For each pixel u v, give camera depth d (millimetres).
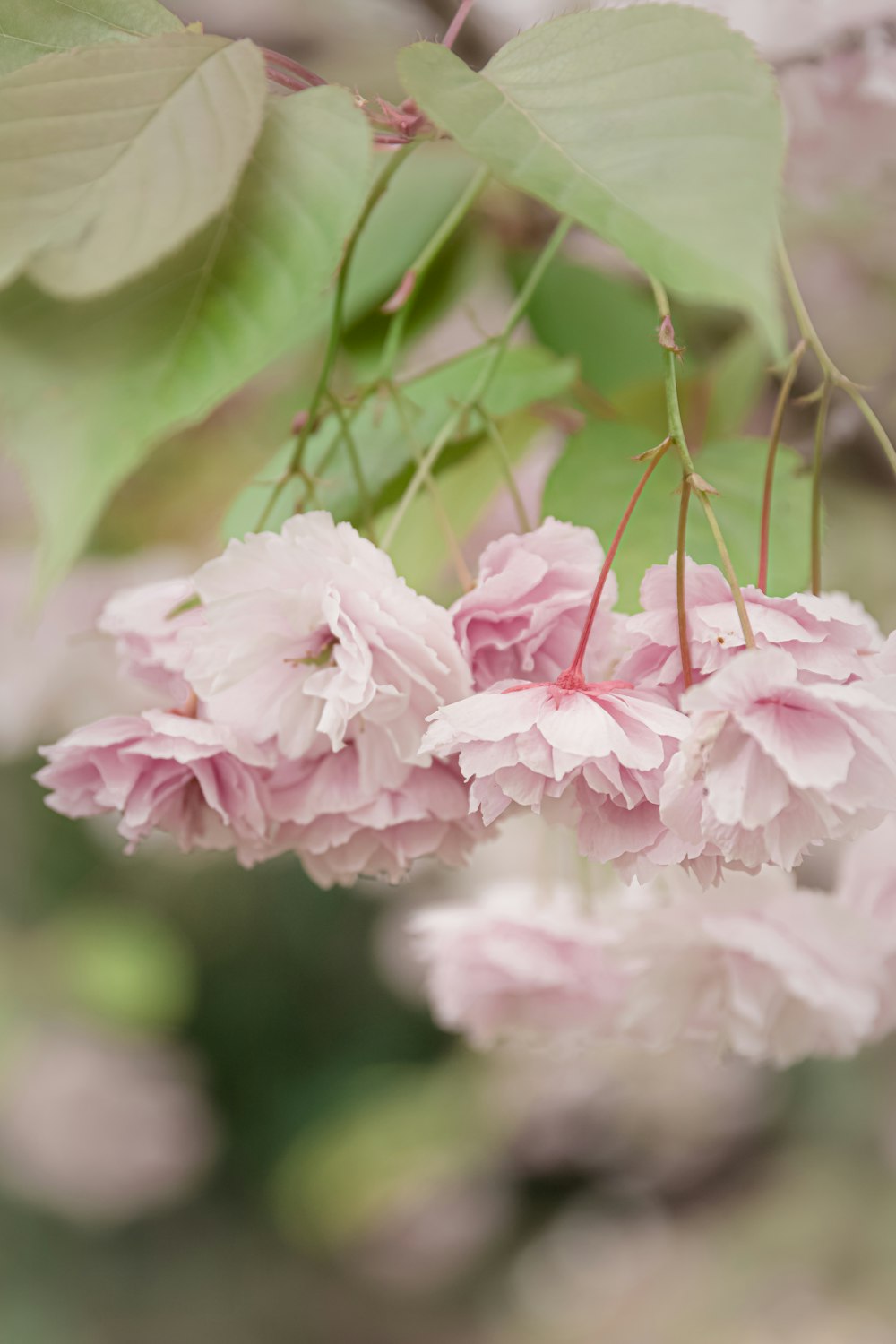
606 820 566
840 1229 2408
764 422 791
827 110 752
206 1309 3104
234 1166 3406
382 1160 2859
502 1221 3172
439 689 576
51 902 2650
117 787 593
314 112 545
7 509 1137
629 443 623
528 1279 3082
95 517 535
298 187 542
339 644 577
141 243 523
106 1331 2965
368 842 611
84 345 537
